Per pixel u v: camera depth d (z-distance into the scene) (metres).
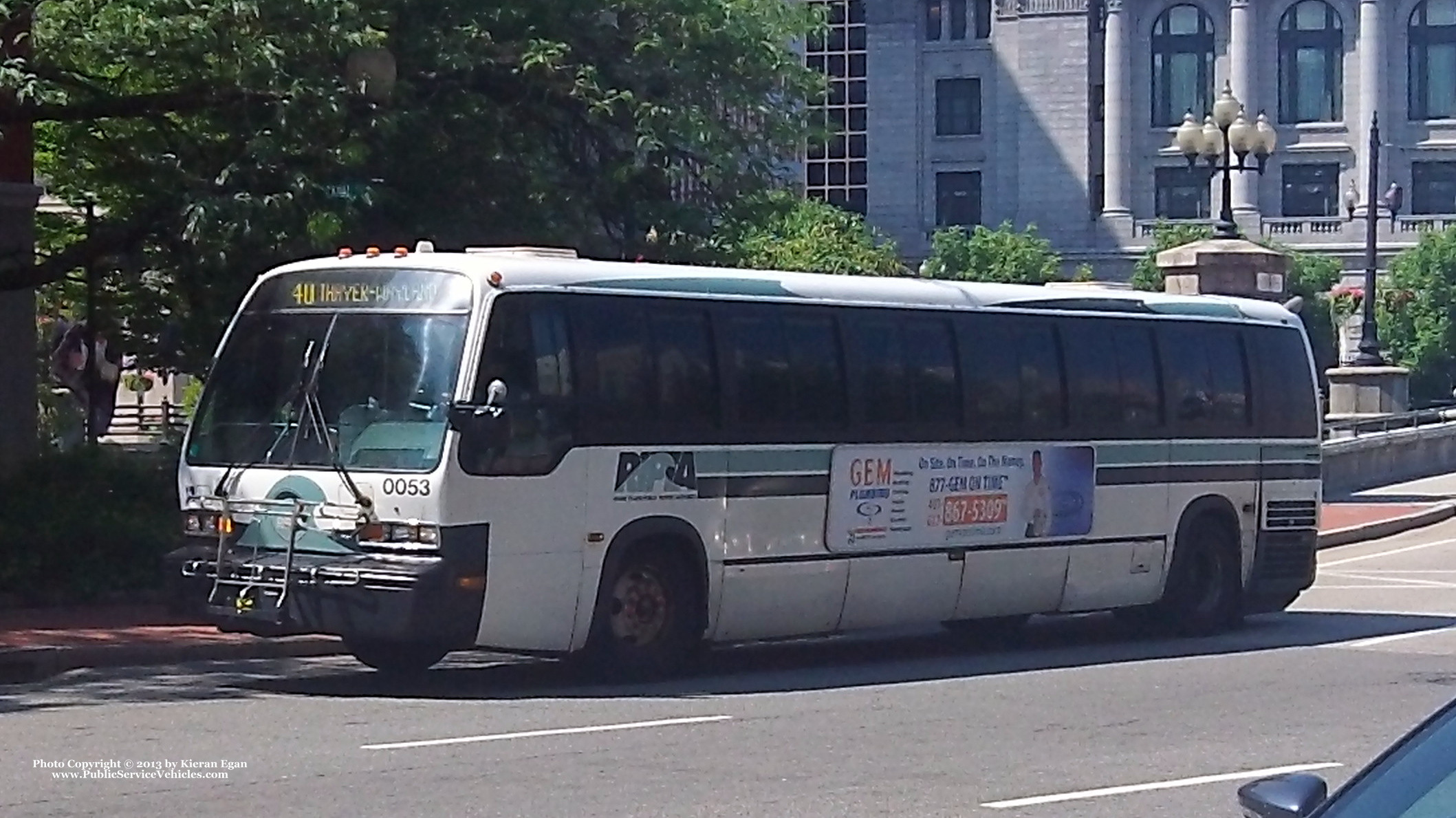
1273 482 22.78
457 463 15.67
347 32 20.73
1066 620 23.73
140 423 39.50
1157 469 21.50
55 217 27.44
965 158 111.81
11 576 20.28
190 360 25.59
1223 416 22.27
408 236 23.03
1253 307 23.02
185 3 20.12
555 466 16.28
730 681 17.55
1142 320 21.58
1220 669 18.66
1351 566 30.52
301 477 16.20
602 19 23.84
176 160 23.20
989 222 111.50
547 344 16.38
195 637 18.61
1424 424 52.91
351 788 11.80
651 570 17.20
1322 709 15.88
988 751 13.59
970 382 19.72
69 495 21.50
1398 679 17.84
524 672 17.94
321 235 20.94
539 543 16.19
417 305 16.22
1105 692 16.91
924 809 11.43
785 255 68.62
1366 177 107.12
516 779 12.19
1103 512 20.95
